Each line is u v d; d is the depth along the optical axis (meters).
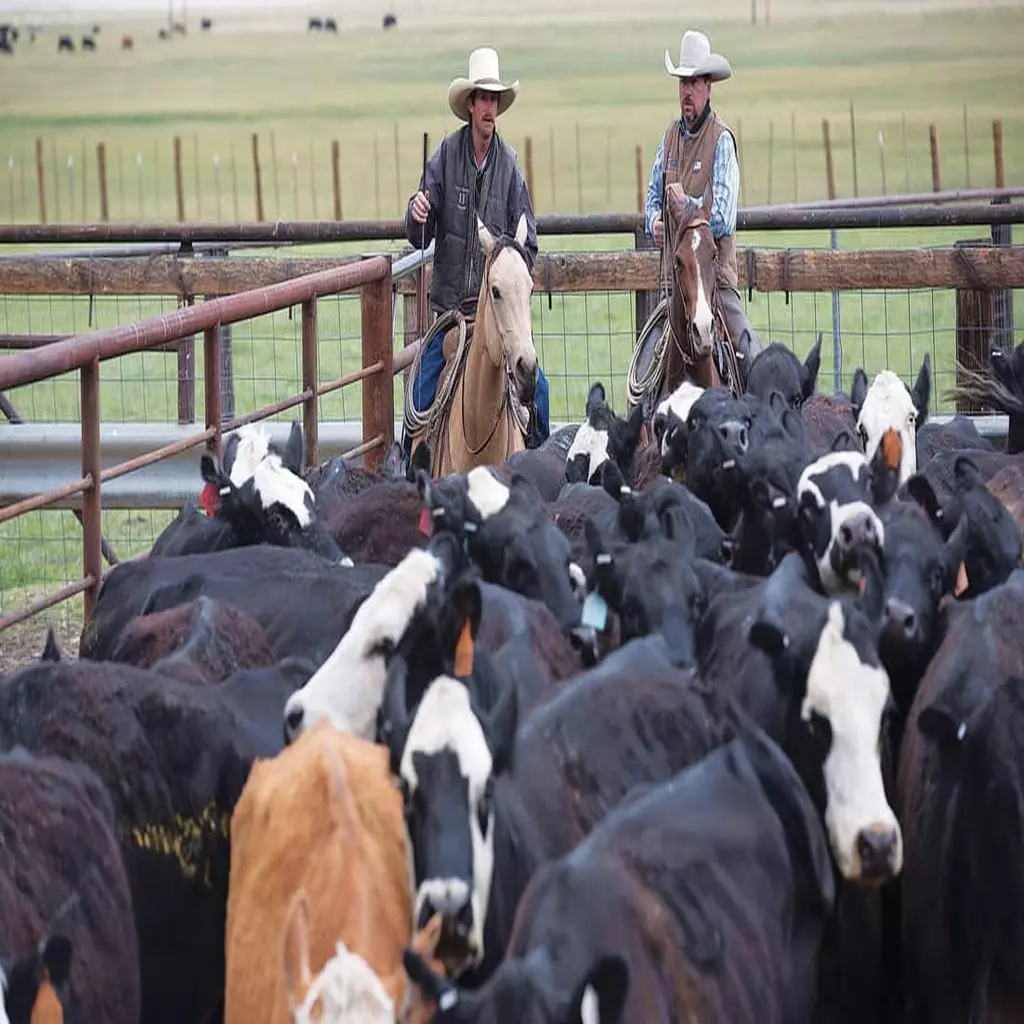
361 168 54.44
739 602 8.09
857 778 6.80
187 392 17.72
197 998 7.02
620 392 22.84
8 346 17.95
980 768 6.90
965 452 11.94
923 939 7.21
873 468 9.96
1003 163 49.12
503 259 13.15
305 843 6.23
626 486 10.41
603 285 17.05
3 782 6.14
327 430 15.84
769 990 6.16
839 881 6.95
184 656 7.76
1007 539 8.99
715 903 6.12
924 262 16.78
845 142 53.25
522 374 12.96
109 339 10.09
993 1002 6.95
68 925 6.01
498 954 6.35
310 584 8.88
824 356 24.28
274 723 7.35
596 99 63.00
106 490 15.05
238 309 11.74
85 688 6.91
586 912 5.78
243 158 56.22
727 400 11.71
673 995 5.80
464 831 6.07
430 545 8.03
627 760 7.10
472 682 6.79
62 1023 5.76
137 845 6.80
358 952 5.81
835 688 6.89
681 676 7.50
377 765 6.50
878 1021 7.63
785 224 17.33
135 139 59.34
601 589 8.41
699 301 13.95
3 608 15.20
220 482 10.23
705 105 15.19
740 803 6.52
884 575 8.48
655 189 15.58
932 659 7.94
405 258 15.00
